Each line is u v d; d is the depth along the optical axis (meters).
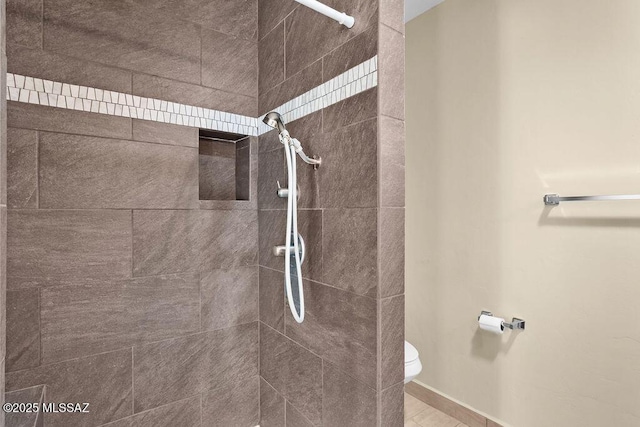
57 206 1.10
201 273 1.41
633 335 1.28
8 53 1.02
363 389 1.04
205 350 1.43
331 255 1.17
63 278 1.12
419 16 2.10
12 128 1.03
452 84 1.91
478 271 1.79
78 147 1.14
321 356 1.21
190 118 1.37
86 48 1.15
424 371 2.08
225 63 1.47
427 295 2.06
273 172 1.45
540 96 1.54
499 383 1.71
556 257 1.49
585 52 1.40
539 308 1.55
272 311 1.48
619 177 1.31
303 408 1.31
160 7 1.30
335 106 1.14
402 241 1.05
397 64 1.03
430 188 2.04
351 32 1.08
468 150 1.83
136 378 1.26
